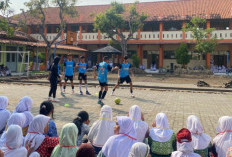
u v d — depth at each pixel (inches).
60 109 363.6
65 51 1349.7
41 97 474.3
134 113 174.2
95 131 173.0
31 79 866.8
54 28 1562.5
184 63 1233.4
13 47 1051.3
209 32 1149.1
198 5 1418.6
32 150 148.5
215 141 163.8
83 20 1494.8
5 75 920.3
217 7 1357.0
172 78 1013.8
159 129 162.1
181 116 338.0
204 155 157.0
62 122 287.0
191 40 1243.2
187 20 1306.6
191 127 161.0
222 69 1278.3
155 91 633.6
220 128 165.9
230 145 156.6
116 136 144.9
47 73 1044.5
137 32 1406.3
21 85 689.0
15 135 128.1
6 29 469.7
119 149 139.6
